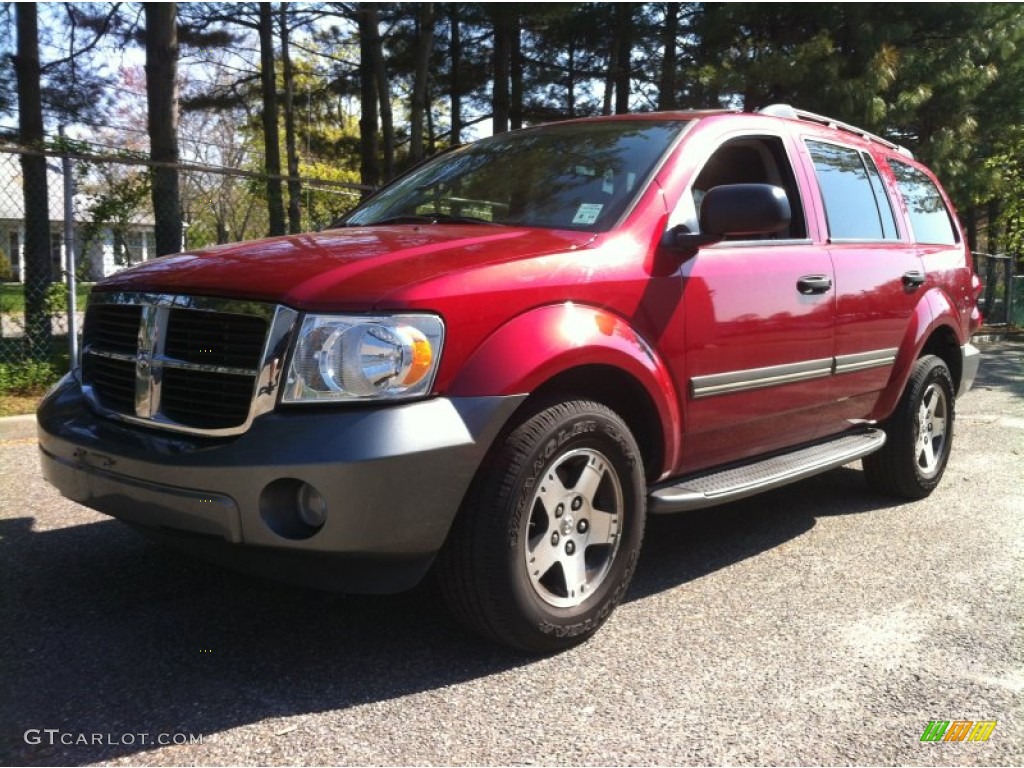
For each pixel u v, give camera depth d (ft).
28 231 27.76
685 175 12.32
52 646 10.14
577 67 69.21
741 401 12.69
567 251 10.56
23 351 26.84
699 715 9.07
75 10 46.88
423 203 13.66
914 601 12.28
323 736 8.46
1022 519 16.40
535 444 9.62
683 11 60.90
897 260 16.30
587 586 10.61
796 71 47.16
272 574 9.16
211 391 9.31
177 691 9.21
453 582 9.62
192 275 9.86
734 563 13.75
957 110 54.85
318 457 8.46
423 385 8.98
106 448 9.71
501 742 8.46
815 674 10.03
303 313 8.93
